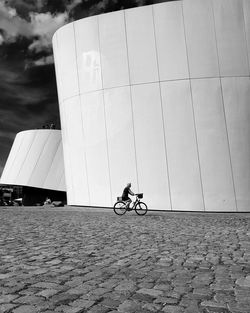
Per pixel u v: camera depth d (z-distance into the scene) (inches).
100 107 701.9
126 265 191.5
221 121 638.5
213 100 641.0
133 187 666.2
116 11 690.8
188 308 122.1
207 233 325.7
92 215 551.8
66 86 758.5
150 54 666.8
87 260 204.5
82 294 137.3
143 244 263.6
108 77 693.9
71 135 752.3
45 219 488.4
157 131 657.0
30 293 138.1
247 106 644.1
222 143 636.1
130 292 140.7
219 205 629.3
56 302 127.2
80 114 729.6
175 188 643.5
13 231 347.3
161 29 662.5
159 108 657.6
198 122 641.0
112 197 684.7
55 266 187.9
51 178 1248.8
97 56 706.2
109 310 119.5
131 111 673.6
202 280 160.1
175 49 654.5
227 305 125.3
